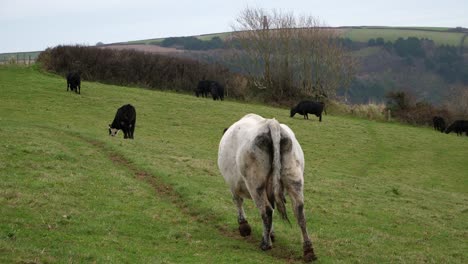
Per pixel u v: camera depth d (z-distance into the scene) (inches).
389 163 1366.9
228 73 2677.2
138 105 1775.3
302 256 426.9
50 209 487.8
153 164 789.9
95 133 1162.0
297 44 2815.0
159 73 2500.0
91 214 494.3
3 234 395.5
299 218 393.1
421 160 1444.4
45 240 399.2
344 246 479.5
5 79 1947.6
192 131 1503.4
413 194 861.8
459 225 647.8
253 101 2625.5
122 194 589.0
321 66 2815.0
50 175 628.4
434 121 2239.2
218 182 738.2
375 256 459.2
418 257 471.8
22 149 751.7
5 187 548.7
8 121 1189.7
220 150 469.1
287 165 392.5
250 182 408.5
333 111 2475.4
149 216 513.7
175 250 420.5
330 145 1515.7
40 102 1610.5
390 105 2512.3
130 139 1126.4
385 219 629.9
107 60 2412.6
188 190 634.8
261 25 2834.6
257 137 399.5
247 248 442.3
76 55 2368.4
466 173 1312.7
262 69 2856.8
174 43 4463.6
